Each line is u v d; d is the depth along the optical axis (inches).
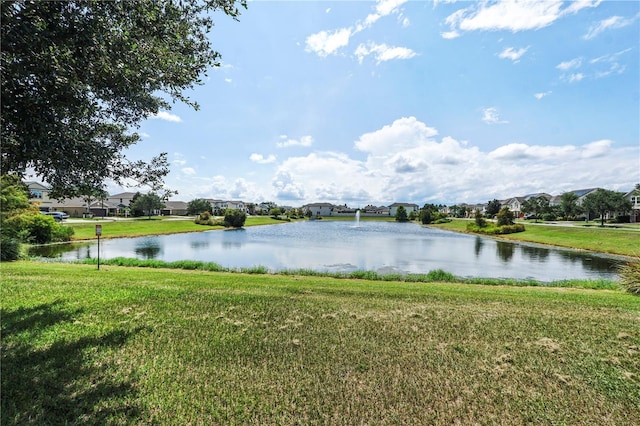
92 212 2593.5
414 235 1593.3
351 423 101.7
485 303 253.4
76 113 123.6
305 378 128.1
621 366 140.9
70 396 110.9
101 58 107.2
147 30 117.3
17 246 560.1
